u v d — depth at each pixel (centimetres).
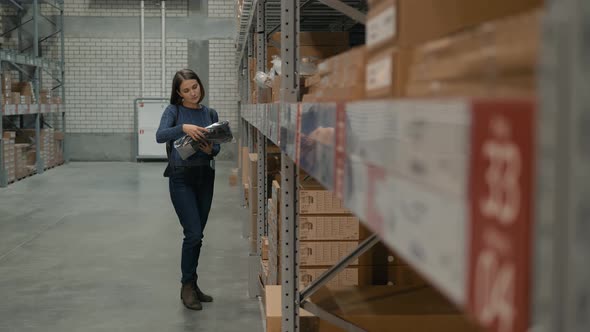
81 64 1436
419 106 51
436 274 47
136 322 380
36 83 1191
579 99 31
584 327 31
